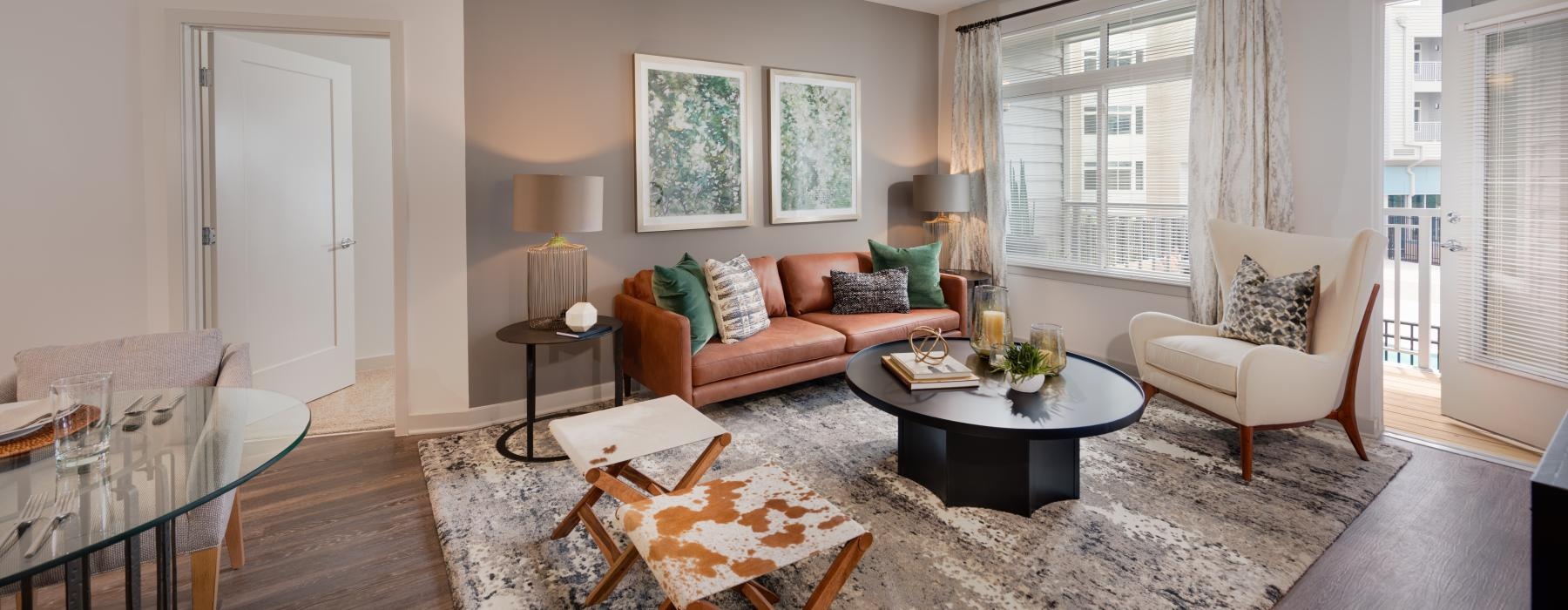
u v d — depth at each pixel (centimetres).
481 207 348
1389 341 475
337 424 359
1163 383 329
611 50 384
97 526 113
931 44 535
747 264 398
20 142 281
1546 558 89
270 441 148
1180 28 408
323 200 405
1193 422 348
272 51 362
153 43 300
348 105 422
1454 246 331
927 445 271
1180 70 407
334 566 222
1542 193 296
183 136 307
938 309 448
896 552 225
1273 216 363
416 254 334
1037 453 250
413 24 325
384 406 390
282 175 372
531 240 366
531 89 358
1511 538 232
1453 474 284
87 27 289
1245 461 278
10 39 277
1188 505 256
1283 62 356
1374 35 327
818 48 471
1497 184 313
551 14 362
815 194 476
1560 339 293
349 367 431
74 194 292
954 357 309
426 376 342
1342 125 340
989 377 281
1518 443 312
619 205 394
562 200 317
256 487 280
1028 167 505
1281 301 308
